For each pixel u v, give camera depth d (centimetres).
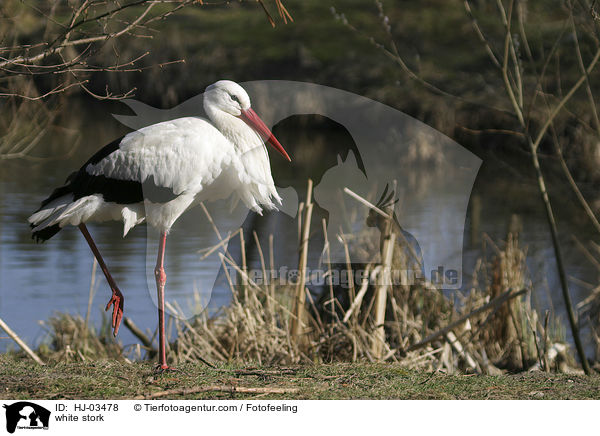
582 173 1686
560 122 1717
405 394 728
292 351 999
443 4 3894
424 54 3416
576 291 1413
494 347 1084
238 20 3809
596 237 1773
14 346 1186
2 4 1090
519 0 981
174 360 1064
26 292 1434
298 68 3306
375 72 3186
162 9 2270
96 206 864
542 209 2142
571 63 2248
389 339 1055
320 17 3806
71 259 1700
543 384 792
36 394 687
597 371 1032
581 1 986
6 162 2847
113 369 791
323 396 708
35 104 1398
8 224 2027
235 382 750
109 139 3133
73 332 1223
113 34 802
